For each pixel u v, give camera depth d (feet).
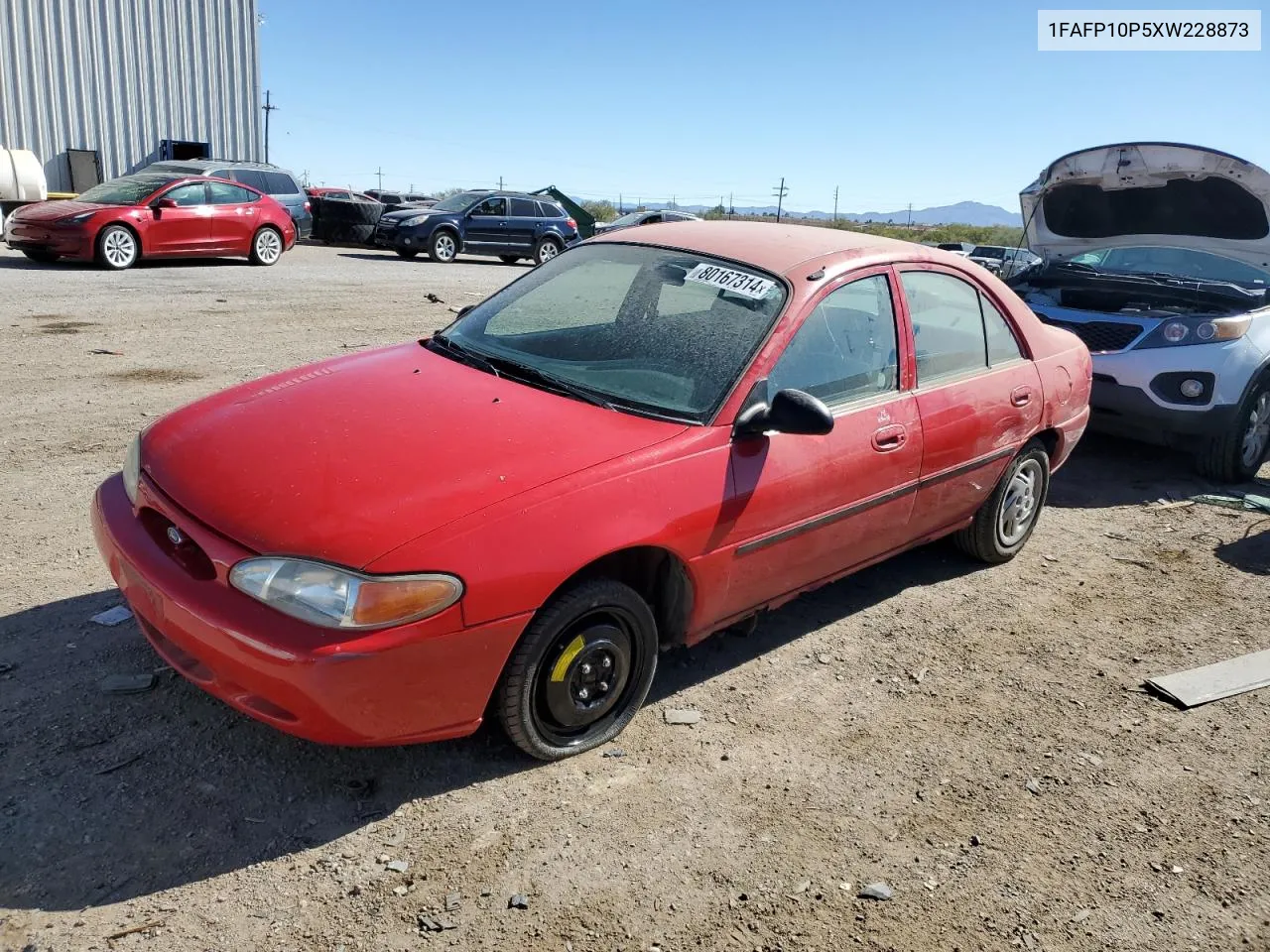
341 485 9.20
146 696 10.75
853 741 11.29
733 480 10.82
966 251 98.12
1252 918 8.96
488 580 8.85
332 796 9.51
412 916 8.15
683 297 12.44
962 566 16.75
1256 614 15.44
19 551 14.11
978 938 8.48
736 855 9.25
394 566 8.45
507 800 9.70
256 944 7.73
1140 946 8.54
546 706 10.01
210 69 85.15
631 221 89.15
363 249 81.82
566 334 12.59
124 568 9.75
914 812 10.10
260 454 9.80
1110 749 11.53
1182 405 20.93
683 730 11.21
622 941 8.11
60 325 31.35
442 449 9.80
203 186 52.49
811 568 12.59
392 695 8.64
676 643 11.34
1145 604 15.65
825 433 10.57
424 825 9.25
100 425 20.68
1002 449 15.10
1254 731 12.14
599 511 9.64
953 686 12.71
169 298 39.34
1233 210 22.20
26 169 63.98
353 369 12.19
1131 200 23.63
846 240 13.76
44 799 9.03
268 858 8.66
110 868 8.36
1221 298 22.13
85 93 78.18
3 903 7.86
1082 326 22.43
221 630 8.52
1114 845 9.83
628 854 9.12
